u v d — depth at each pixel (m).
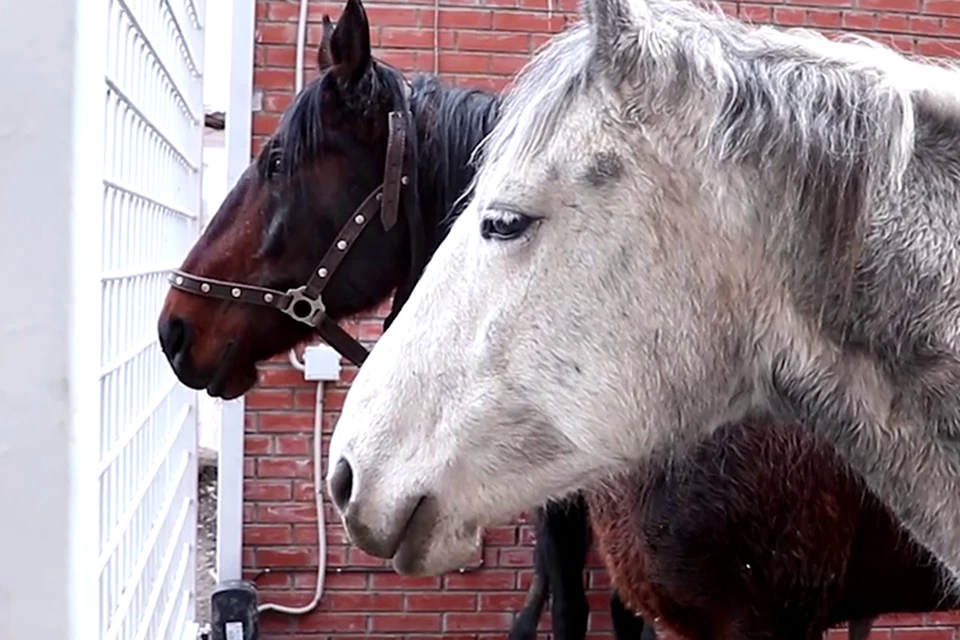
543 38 3.24
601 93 1.07
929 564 1.90
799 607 1.92
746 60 1.07
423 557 1.17
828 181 1.02
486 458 1.13
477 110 2.16
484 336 1.13
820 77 1.05
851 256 1.02
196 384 2.15
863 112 1.03
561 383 1.09
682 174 1.05
